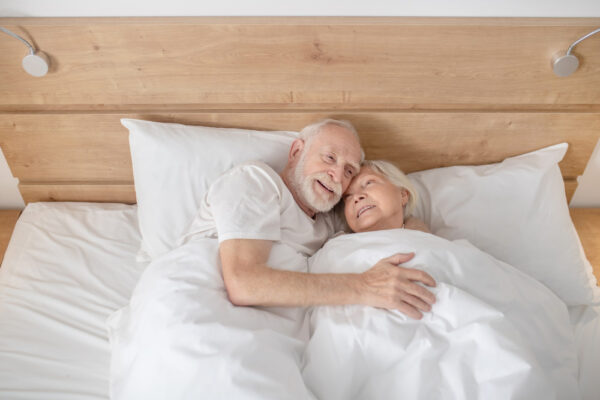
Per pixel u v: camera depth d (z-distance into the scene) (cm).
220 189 117
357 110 140
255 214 112
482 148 147
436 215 139
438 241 111
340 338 98
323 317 102
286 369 93
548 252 132
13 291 127
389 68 130
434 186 143
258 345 94
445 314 99
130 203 160
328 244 120
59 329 119
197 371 90
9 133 141
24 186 154
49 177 153
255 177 119
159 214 133
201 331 94
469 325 97
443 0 122
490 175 140
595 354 117
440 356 97
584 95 135
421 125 141
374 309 101
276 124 141
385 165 132
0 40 122
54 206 153
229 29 121
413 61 129
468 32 123
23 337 116
